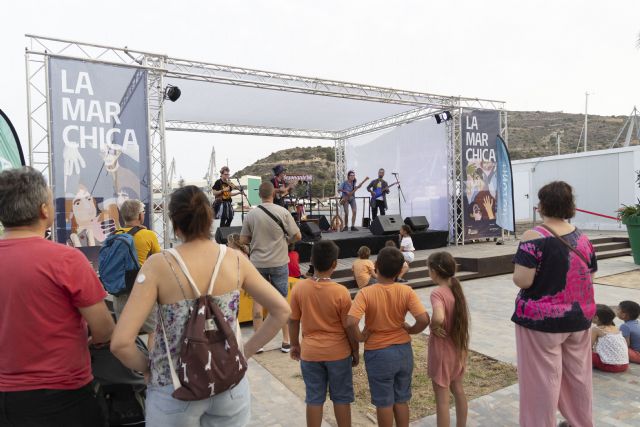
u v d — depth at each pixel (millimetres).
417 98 11070
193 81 9406
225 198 9539
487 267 8773
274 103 11461
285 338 4613
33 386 1478
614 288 7301
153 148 8234
